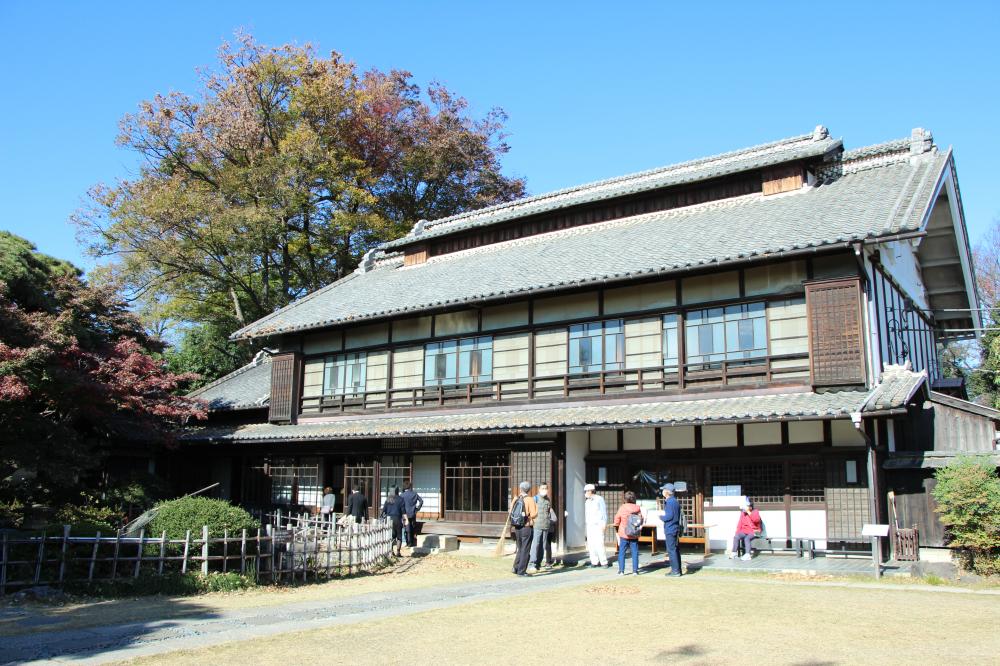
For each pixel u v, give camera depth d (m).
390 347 24.59
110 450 25.59
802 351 17.47
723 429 18.45
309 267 42.06
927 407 16.92
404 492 20.73
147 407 21.08
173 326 43.22
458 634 9.63
